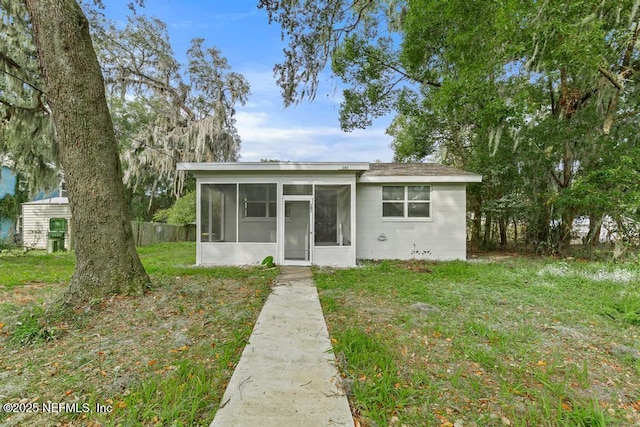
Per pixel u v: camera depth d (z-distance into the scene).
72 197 4.63
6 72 8.35
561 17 7.38
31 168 10.89
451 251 10.62
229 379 2.61
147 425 2.06
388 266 8.41
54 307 4.22
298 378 2.62
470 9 8.48
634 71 9.02
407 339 3.49
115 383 2.54
